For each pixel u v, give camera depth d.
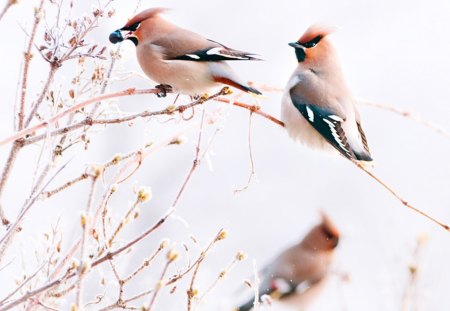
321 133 11.65
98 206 7.37
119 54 8.99
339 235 10.80
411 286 8.82
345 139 11.52
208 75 10.16
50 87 8.77
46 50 8.45
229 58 10.23
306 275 10.59
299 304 10.59
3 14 7.48
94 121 8.42
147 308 6.19
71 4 8.61
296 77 12.12
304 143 12.01
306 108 11.79
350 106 11.94
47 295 7.73
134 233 17.70
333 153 11.98
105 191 7.52
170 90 10.52
